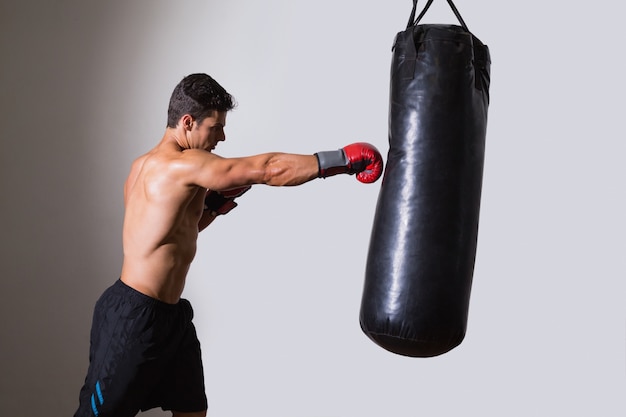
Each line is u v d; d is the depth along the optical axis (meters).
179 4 3.42
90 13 3.46
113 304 2.29
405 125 2.14
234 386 3.46
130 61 3.45
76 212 3.50
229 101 2.34
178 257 2.31
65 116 3.49
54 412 3.54
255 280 3.43
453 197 2.10
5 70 3.50
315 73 3.36
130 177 2.50
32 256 3.53
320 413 3.41
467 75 2.14
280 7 3.37
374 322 2.15
